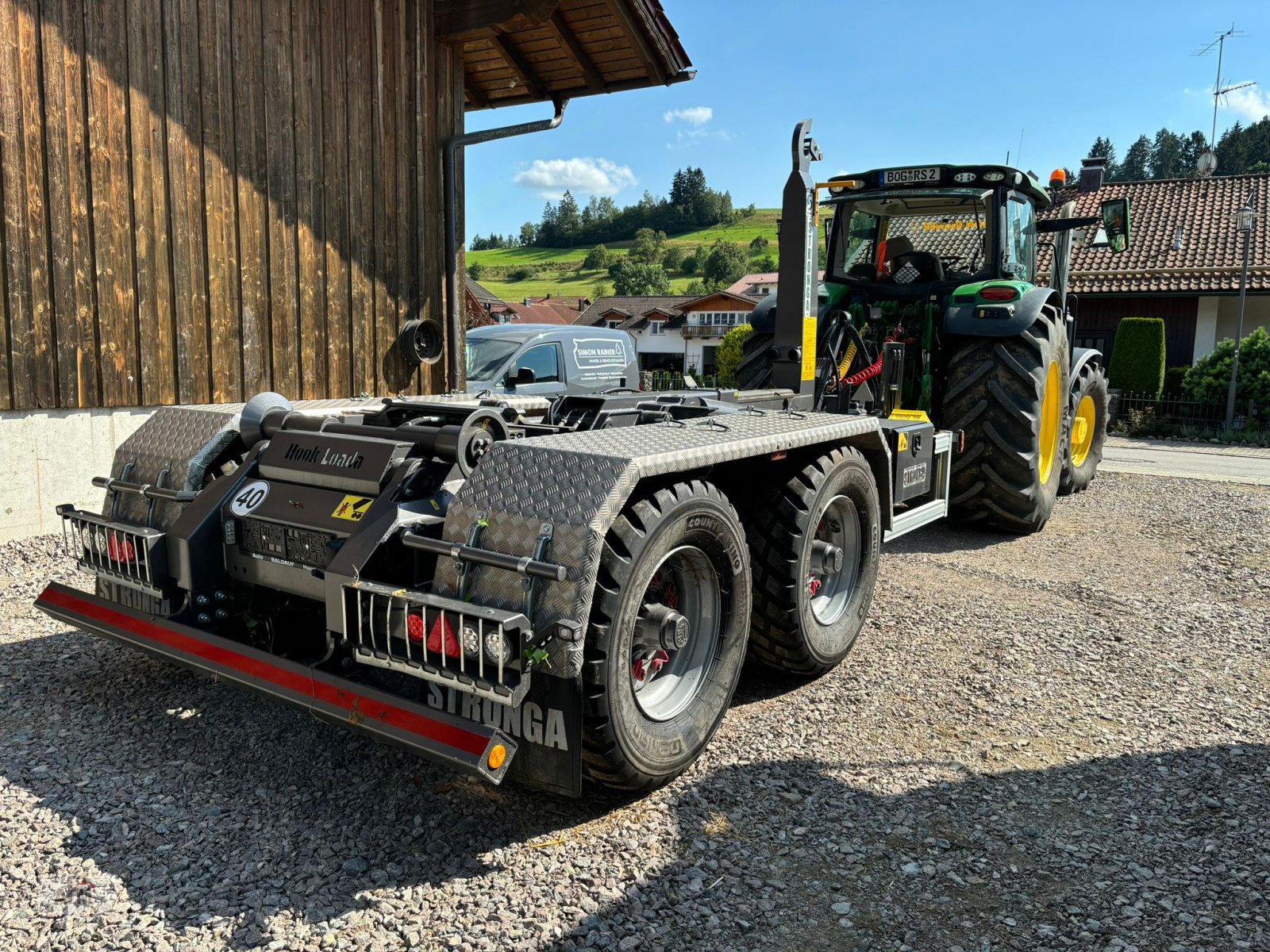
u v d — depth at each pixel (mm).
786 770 3035
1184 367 20297
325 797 2805
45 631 4250
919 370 6652
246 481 3229
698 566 3072
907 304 6840
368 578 2707
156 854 2469
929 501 5582
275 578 3045
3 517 5562
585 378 9180
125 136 5953
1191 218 23156
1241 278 18953
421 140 8195
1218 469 12195
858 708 3578
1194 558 6109
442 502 2848
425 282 8344
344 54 7395
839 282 7121
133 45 5953
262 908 2242
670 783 2941
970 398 6348
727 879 2412
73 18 5633
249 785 2871
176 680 3695
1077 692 3756
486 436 2980
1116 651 4238
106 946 2086
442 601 2389
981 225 6641
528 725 2512
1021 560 5984
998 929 2219
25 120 5453
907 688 3789
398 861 2471
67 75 5629
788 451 3641
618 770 2619
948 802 2834
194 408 3678
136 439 3623
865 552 4129
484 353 8766
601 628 2498
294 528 2949
